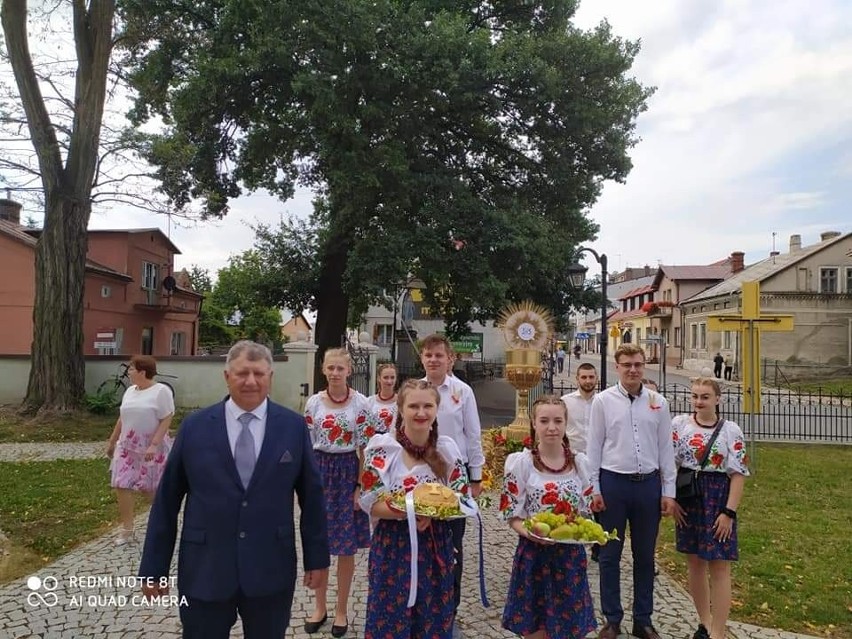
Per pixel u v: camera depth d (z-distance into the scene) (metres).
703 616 4.02
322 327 22.61
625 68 18.11
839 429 15.25
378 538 3.06
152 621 4.06
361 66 16.12
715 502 3.90
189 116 17.20
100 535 5.99
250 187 20.11
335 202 18.72
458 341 22.45
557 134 19.05
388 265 16.80
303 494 2.88
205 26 17.77
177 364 16.30
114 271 26.09
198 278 53.88
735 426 4.02
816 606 4.58
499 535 6.19
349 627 4.01
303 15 15.52
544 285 20.39
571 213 21.08
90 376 15.99
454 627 4.04
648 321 53.16
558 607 3.22
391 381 5.09
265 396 2.81
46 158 13.88
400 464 3.12
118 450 5.64
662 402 4.15
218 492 2.63
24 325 21.70
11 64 13.59
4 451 10.77
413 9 16.38
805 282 33.03
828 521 7.03
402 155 16.66
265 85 17.53
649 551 4.03
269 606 2.69
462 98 16.77
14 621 4.06
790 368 32.53
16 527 6.18
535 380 10.25
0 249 21.48
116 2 15.60
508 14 20.39
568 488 3.38
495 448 9.77
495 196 21.00
